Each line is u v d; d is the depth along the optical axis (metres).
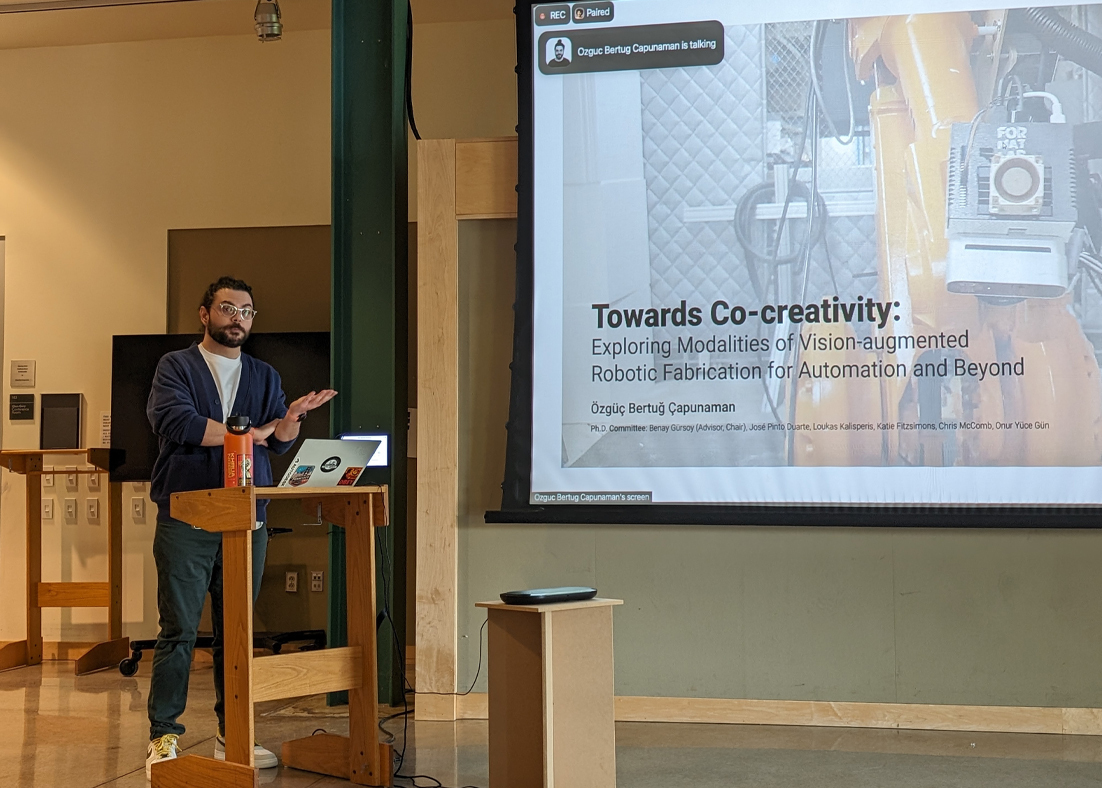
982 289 3.84
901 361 3.87
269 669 2.94
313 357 5.94
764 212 3.99
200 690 5.02
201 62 6.35
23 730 4.06
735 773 3.27
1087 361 3.76
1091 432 3.74
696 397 3.98
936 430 3.83
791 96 4.00
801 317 3.94
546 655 2.75
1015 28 3.88
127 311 6.29
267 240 6.25
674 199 4.04
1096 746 3.64
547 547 4.23
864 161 3.94
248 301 3.45
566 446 4.04
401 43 4.77
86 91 6.44
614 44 4.11
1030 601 3.91
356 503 3.22
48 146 6.44
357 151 4.70
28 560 5.92
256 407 3.49
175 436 3.22
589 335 4.06
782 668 4.05
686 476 3.96
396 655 4.55
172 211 6.31
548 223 4.10
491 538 4.26
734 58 4.05
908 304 3.88
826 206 3.95
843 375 3.90
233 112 6.30
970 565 3.95
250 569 2.90
